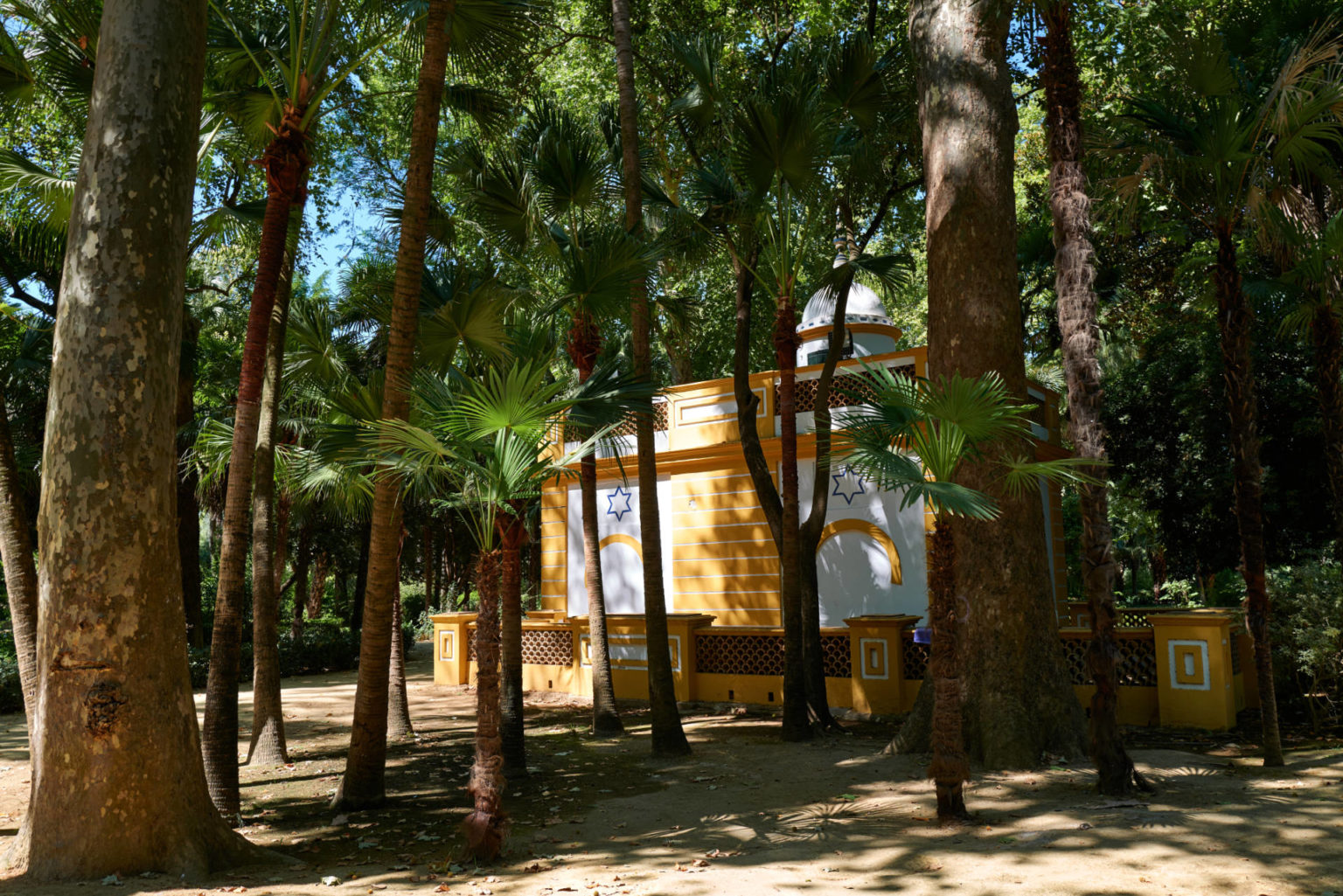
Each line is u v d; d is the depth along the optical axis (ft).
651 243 34.14
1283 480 50.11
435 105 25.00
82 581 17.21
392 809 24.81
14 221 33.71
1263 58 33.58
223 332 77.87
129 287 17.85
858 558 49.37
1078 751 27.76
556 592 61.05
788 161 33.63
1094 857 17.58
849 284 40.09
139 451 17.75
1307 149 26.99
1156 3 50.88
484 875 17.85
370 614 25.08
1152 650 36.06
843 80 37.14
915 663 40.40
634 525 57.16
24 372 46.70
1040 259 59.52
